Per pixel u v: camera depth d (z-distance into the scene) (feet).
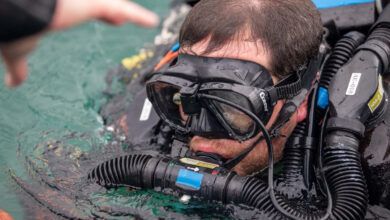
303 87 4.88
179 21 8.85
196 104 4.37
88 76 8.17
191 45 4.51
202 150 4.68
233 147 4.66
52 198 4.70
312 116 5.06
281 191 4.82
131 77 7.63
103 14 2.00
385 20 5.24
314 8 4.85
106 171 4.65
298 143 5.00
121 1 2.02
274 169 5.15
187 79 4.42
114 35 9.76
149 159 4.51
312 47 4.80
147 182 4.41
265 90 4.34
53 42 9.34
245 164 4.82
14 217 4.49
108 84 7.76
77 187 4.78
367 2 6.00
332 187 4.48
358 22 5.89
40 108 6.95
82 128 6.38
